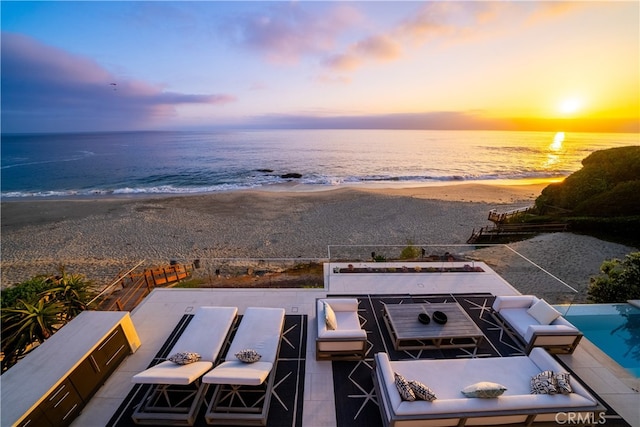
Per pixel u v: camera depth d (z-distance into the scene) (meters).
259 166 40.19
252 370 4.09
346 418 4.11
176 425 4.03
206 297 7.02
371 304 6.70
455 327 5.36
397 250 10.58
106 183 31.09
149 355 5.35
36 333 5.98
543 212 17.02
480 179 32.12
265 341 4.93
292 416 4.14
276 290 7.27
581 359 5.13
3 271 12.17
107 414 4.22
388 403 3.65
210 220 18.00
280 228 16.47
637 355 5.25
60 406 3.92
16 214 19.91
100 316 5.20
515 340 5.46
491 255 8.78
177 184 30.39
